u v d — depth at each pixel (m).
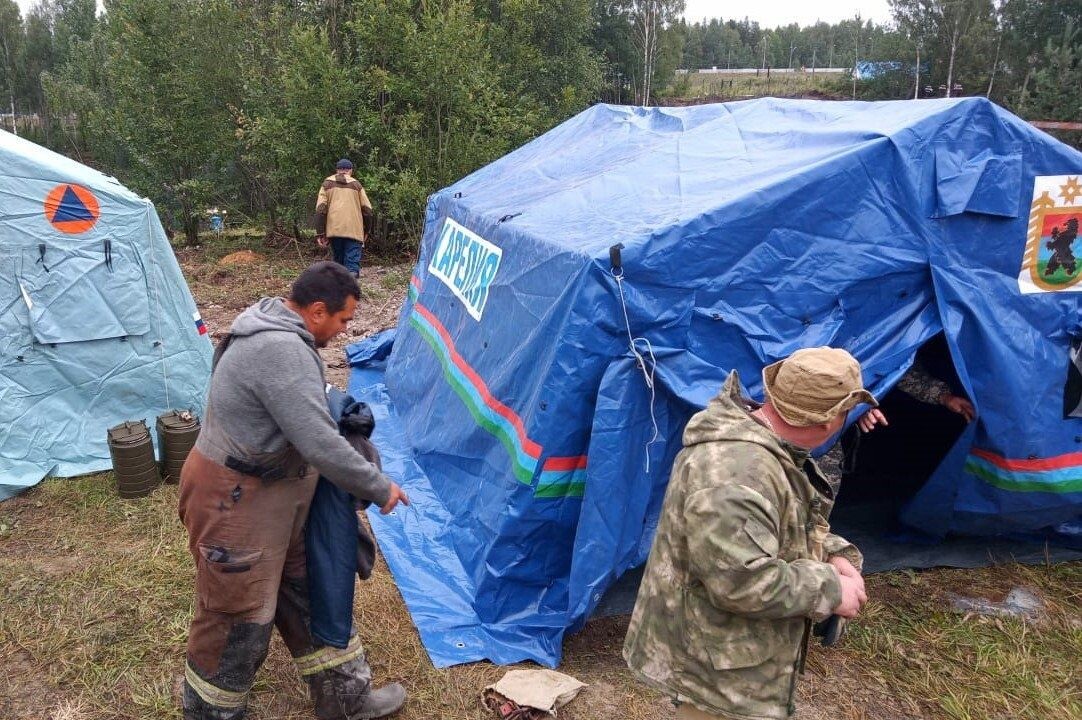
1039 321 4.10
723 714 2.24
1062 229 4.06
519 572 3.92
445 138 13.11
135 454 5.04
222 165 14.62
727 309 3.71
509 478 3.93
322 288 2.74
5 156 4.90
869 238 3.81
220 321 9.29
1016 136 3.96
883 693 3.58
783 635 2.23
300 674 3.30
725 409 2.28
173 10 13.65
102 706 3.38
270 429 2.66
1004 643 3.93
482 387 4.59
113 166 18.44
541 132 15.98
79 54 31.59
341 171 10.71
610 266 3.54
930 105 4.09
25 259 5.04
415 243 13.02
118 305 5.30
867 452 5.86
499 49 15.69
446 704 3.42
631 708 3.42
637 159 5.05
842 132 4.05
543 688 3.42
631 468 3.64
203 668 2.87
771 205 3.67
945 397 4.12
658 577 2.34
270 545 2.78
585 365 3.61
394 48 12.93
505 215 5.23
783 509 2.18
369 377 7.45
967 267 3.97
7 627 3.85
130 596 4.12
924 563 4.58
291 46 12.99
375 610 4.04
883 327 3.89
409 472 5.42
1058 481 4.17
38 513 4.93
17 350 5.11
